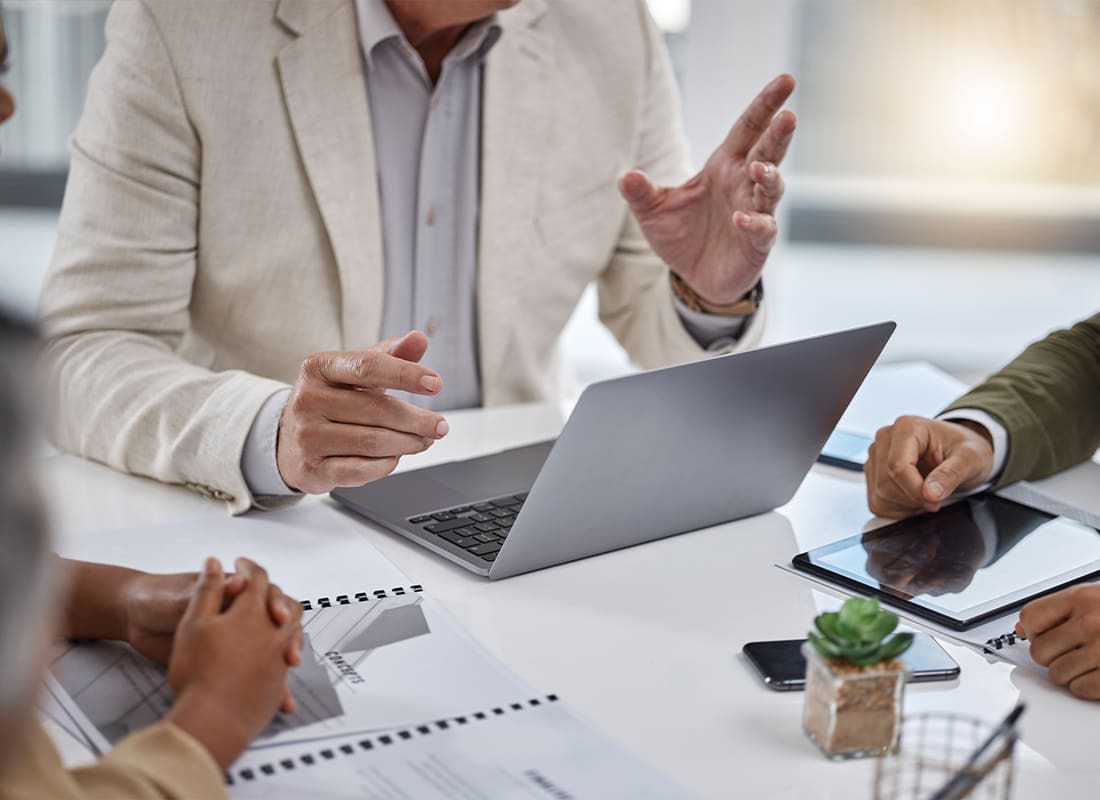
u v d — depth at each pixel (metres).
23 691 0.46
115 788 0.63
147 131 1.44
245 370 1.61
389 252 1.66
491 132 1.64
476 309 1.71
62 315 1.39
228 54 1.47
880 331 1.08
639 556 1.08
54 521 0.48
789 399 1.08
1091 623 0.85
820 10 3.88
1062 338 1.37
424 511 1.15
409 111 1.63
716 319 1.58
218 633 0.76
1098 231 4.13
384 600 0.96
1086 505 1.21
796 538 1.14
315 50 1.51
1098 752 0.78
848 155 4.05
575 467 0.96
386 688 0.82
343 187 1.54
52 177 3.63
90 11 3.47
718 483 1.11
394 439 1.11
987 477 1.22
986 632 0.94
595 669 0.87
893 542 1.10
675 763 0.75
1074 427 1.31
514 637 0.92
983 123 4.01
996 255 4.18
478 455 1.35
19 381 0.48
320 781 0.71
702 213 1.51
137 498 1.21
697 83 2.82
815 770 0.75
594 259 1.77
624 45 1.73
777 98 1.42
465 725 0.78
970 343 3.72
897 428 1.20
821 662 0.76
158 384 1.27
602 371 3.35
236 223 1.52
